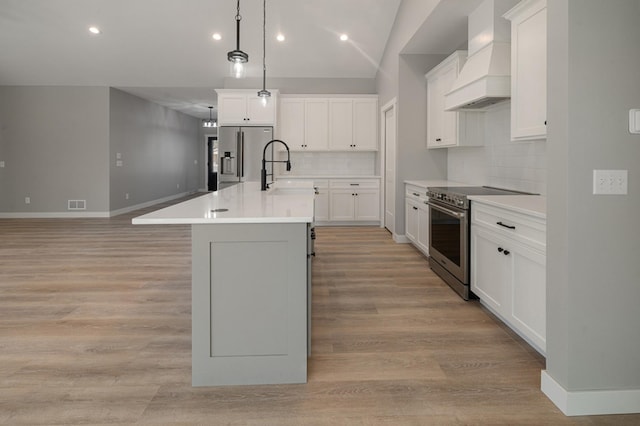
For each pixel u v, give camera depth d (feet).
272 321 6.86
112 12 19.13
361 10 19.11
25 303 10.91
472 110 14.96
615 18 5.93
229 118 24.31
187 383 6.97
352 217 24.09
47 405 6.30
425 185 15.47
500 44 11.99
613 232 6.05
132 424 5.85
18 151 27.40
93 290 12.04
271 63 23.84
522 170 12.37
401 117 18.93
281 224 6.73
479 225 10.44
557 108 6.21
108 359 7.82
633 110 5.98
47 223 25.13
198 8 18.88
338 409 6.23
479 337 8.84
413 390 6.76
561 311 6.22
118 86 27.48
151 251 17.34
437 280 13.15
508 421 5.94
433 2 13.56
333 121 24.77
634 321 6.11
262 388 6.81
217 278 6.77
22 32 20.68
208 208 7.72
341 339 8.77
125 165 29.78
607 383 6.12
